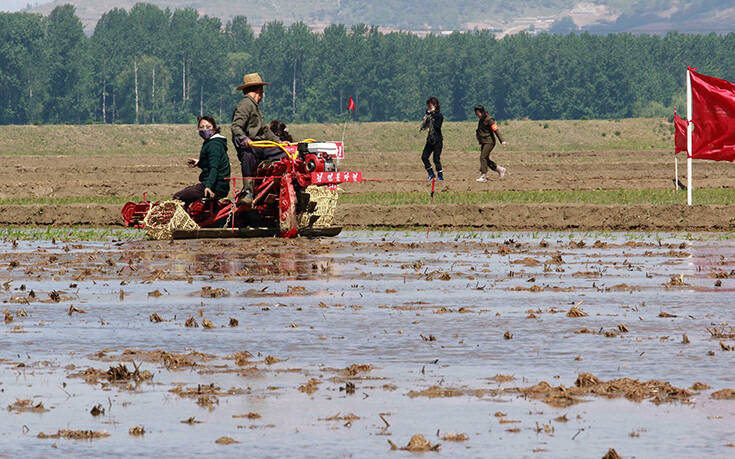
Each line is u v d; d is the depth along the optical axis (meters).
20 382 18.94
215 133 52.84
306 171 52.31
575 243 47.84
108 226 64.06
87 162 167.88
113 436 15.38
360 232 57.28
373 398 17.66
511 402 17.38
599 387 18.22
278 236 53.00
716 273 35.47
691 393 17.88
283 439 15.20
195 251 45.50
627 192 78.94
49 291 31.92
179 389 18.25
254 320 26.00
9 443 15.05
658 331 24.22
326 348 22.14
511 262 40.53
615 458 14.10
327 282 34.28
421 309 28.00
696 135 60.72
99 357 21.25
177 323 25.59
